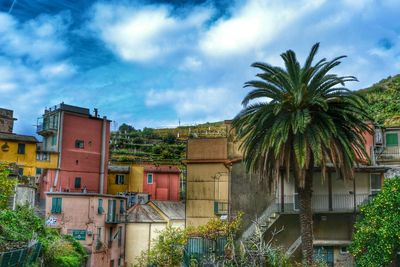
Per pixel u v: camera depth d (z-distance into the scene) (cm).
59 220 4688
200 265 3102
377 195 2853
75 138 6150
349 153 2830
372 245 2702
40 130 6306
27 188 3781
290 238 3353
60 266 3002
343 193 3319
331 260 3259
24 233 2614
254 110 3016
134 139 10625
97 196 4981
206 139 4641
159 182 7050
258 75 2953
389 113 6400
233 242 3014
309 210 2934
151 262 3859
